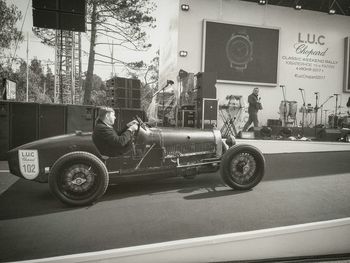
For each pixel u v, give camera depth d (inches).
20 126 295.4
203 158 203.9
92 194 163.0
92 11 620.7
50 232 124.1
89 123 309.9
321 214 137.9
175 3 637.9
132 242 110.5
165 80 666.8
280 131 563.5
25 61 580.1
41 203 170.2
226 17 653.9
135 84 422.0
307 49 694.5
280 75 683.4
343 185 196.1
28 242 113.4
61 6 353.4
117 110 317.4
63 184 162.2
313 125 684.7
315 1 692.7
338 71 714.2
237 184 185.3
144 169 187.2
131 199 173.3
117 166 184.5
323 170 244.5
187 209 150.9
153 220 135.6
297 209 146.3
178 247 104.2
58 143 179.2
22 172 177.5
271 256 103.7
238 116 651.5
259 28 656.4
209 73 485.4
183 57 629.9
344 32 712.4
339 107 673.0
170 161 194.5
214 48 639.1
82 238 116.1
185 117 525.7
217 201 164.6
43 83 585.3
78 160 161.2
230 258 101.6
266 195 174.7
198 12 636.7
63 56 532.4
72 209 158.1
